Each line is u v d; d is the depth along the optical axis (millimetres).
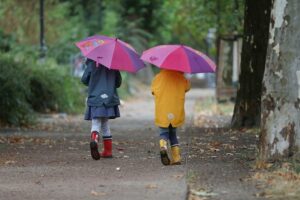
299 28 12094
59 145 16875
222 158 13898
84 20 55000
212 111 32156
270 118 12352
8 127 22797
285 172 11477
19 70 26766
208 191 10484
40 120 26094
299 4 12086
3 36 41750
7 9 43438
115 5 57625
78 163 13469
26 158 14289
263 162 12297
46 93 29438
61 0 53094
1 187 10922
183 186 10742
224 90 37906
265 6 20781
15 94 23297
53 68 32500
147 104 40500
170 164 13031
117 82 14023
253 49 21000
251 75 21141
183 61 12523
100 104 13664
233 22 35281
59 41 41906
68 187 10906
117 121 26469
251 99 21172
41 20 34125
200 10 40156
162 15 60781
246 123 21328
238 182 11141
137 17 59125
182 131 20891
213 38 59719
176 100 12859
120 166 12984
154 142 17516
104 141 14266
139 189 10617
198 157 14125
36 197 10164
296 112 12172
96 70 13805
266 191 10328
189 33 67188
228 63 37719
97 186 10953
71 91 32250
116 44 13727
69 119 27234
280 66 12188
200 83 77750
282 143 12234
